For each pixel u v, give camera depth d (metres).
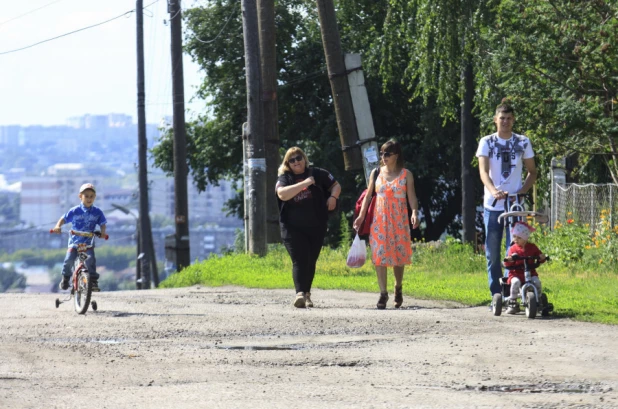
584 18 49.81
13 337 28.02
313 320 30.84
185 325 30.25
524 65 52.59
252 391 18.75
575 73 50.88
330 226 114.12
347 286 44.91
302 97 126.00
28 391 19.00
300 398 17.97
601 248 53.28
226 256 68.38
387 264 35.22
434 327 28.48
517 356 22.59
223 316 32.78
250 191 67.94
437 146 108.44
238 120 131.50
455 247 58.53
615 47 48.62
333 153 116.81
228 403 17.52
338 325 29.42
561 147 56.88
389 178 35.59
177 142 86.19
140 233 101.88
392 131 121.12
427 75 69.81
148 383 19.95
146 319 32.38
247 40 67.88
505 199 32.00
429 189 122.81
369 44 111.88
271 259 61.78
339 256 61.41
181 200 85.56
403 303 36.88
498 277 32.50
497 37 54.47
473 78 86.19
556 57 51.44
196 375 20.86
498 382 19.50
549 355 22.59
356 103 62.19
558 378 19.80
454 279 47.22
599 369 20.73
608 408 16.89
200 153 133.50
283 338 26.97
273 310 34.88
